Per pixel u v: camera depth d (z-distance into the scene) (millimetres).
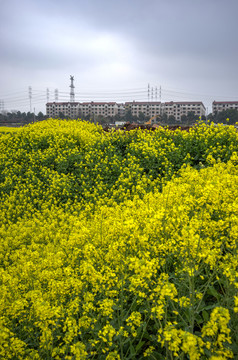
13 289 3326
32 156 10852
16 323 3115
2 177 10172
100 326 2674
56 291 3006
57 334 2814
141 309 2881
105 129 15398
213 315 1806
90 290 3363
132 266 2416
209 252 2738
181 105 142500
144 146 9125
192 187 5211
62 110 142250
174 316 2686
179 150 8625
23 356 2600
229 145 8539
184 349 1719
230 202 3777
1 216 7703
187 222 3461
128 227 2980
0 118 105562
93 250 3246
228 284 2633
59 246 4863
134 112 144625
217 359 1680
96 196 7918
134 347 2666
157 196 4699
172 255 3492
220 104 142375
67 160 9898
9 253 5262
